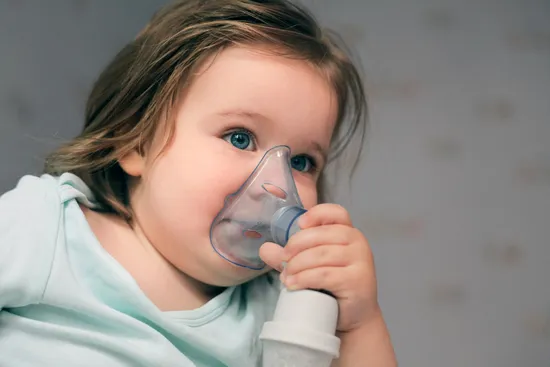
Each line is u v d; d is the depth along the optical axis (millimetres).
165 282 931
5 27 1371
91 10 1491
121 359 829
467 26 1754
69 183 969
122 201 1007
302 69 965
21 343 804
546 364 1628
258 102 914
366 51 1704
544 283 1661
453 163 1690
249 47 960
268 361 735
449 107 1713
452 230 1661
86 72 1455
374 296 807
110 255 894
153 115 968
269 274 1049
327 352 719
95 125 1061
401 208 1649
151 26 1117
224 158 896
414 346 1601
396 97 1696
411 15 1744
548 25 1774
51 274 827
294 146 940
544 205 1694
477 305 1638
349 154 1521
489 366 1616
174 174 909
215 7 1040
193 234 892
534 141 1718
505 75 1740
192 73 952
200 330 896
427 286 1632
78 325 836
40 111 1384
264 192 870
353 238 807
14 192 904
